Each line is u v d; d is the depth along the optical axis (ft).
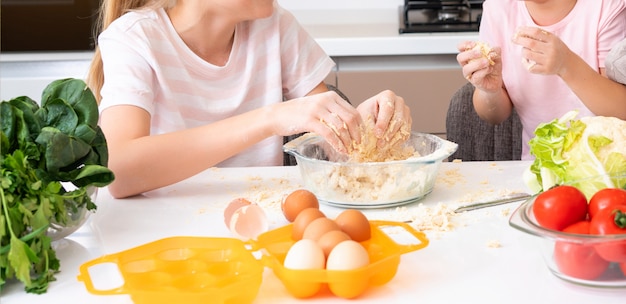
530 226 3.08
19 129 3.55
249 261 3.18
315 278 3.04
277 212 4.18
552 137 3.94
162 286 3.07
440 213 3.99
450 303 3.08
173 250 3.42
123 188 4.51
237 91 5.81
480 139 6.56
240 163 5.91
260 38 5.88
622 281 3.09
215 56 5.76
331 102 4.42
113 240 3.84
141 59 5.29
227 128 4.63
